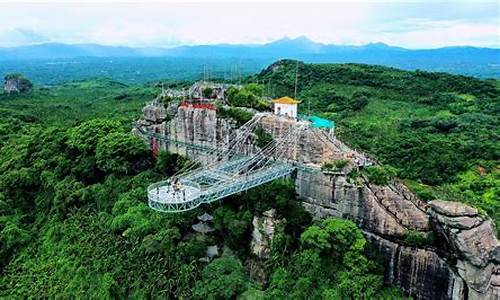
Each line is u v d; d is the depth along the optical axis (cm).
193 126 8481
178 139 8781
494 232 5606
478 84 17700
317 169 6694
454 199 7250
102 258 6969
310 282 5897
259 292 6041
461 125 12938
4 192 9425
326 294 5722
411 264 5972
